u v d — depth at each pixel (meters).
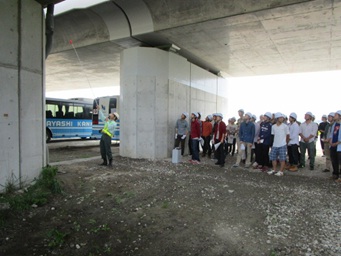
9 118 5.06
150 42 10.33
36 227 3.95
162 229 4.00
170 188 6.14
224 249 3.44
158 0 8.06
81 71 16.47
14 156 5.17
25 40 5.42
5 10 4.97
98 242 3.57
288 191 6.08
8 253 3.25
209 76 14.41
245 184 6.65
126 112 10.34
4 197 4.64
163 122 10.45
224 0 7.41
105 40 10.08
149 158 10.18
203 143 11.14
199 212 4.70
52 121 16.22
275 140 7.79
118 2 8.41
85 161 9.24
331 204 5.22
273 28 8.52
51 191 5.32
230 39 9.72
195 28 8.62
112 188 6.00
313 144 8.60
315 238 3.77
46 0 5.79
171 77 10.76
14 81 5.17
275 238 3.76
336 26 8.20
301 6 6.90
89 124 18.44
